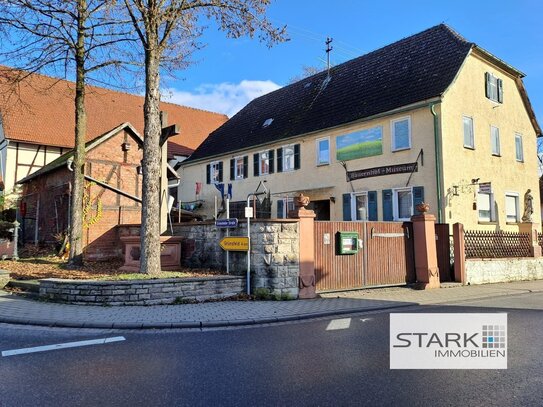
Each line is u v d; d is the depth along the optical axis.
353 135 20.92
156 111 11.27
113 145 18.19
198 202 31.06
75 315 8.53
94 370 5.40
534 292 13.95
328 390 4.68
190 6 11.35
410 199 18.36
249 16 12.04
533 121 23.25
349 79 24.36
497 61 20.59
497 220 19.80
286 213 24.31
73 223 13.81
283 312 9.16
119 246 17.02
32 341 6.89
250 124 29.73
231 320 8.34
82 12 13.07
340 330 7.72
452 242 15.73
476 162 19.08
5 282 11.46
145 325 7.91
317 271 11.90
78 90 13.84
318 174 22.58
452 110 18.19
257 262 10.98
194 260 12.87
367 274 12.88
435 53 20.09
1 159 29.72
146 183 11.10
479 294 12.71
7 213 24.03
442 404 4.29
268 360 5.83
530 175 22.61
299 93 27.81
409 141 18.52
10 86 14.47
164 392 4.63
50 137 29.42
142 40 11.27
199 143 39.00
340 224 12.43
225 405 4.28
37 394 4.58
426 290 13.15
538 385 4.86
